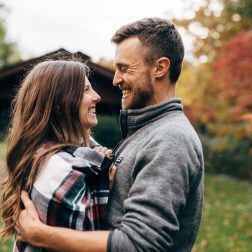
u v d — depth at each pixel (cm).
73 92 207
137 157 190
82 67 212
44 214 187
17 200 198
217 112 1232
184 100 1307
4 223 204
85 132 211
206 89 1270
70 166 191
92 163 195
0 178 212
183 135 188
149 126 201
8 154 207
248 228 820
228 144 1541
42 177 192
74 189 187
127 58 204
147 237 172
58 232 180
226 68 1016
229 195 1193
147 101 205
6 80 1206
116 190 196
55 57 253
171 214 176
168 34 205
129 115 207
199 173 195
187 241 202
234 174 1538
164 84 206
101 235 177
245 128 1187
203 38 1342
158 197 176
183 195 181
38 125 203
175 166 181
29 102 207
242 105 1029
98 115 1586
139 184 181
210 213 947
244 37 1004
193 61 1349
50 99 205
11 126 230
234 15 1362
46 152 197
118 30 209
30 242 185
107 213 196
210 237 755
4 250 585
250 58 984
